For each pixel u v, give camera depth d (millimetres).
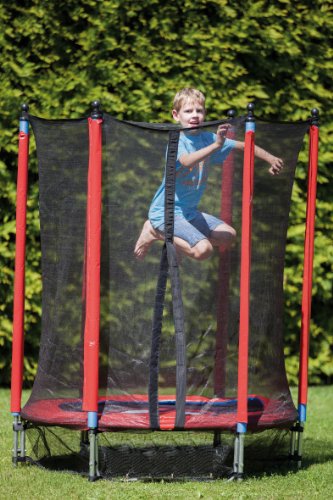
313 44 14930
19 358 9516
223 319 8867
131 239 8805
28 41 14500
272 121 8914
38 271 14492
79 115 14086
